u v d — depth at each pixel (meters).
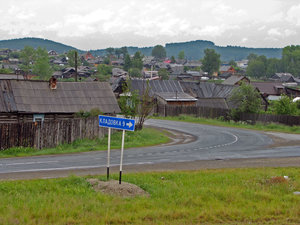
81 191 12.14
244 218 10.38
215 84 79.00
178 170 17.42
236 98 52.00
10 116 27.97
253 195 12.49
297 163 20.50
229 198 12.09
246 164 19.92
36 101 29.53
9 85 29.95
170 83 71.38
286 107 48.06
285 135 37.12
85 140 27.05
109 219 9.63
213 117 54.44
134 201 11.34
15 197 11.19
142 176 15.04
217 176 15.48
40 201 10.87
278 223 10.05
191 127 43.22
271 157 22.72
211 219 10.17
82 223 9.34
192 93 75.44
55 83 31.45
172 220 9.94
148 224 9.45
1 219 9.12
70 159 20.30
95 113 29.67
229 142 30.61
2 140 22.78
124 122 12.91
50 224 9.21
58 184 13.00
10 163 18.55
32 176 15.08
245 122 49.81
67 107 30.34
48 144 24.84
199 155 23.00
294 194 13.08
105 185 12.77
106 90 33.78
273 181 14.45
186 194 12.30
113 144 27.14
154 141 29.84
